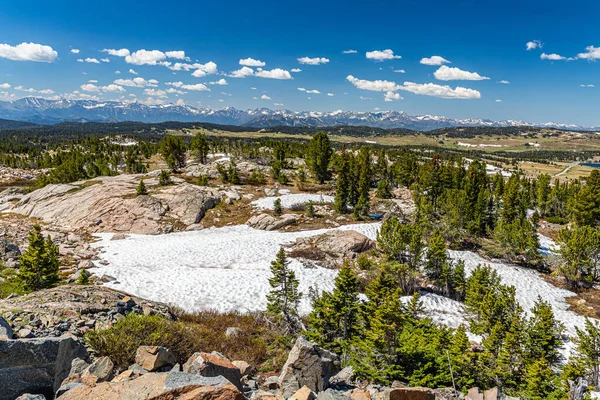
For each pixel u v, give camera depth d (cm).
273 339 2114
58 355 909
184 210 5703
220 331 2167
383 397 1175
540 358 2125
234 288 3256
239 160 10544
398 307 1638
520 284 4247
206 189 6562
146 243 4616
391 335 1661
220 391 757
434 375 1633
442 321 3106
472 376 1867
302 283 3541
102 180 7112
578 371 2114
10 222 5175
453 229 5334
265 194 6938
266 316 2592
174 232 5197
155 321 1502
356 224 5634
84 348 1139
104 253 4147
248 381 1283
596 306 3769
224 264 3962
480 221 5653
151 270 3625
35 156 16338
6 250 3478
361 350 1803
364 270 3962
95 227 5181
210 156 12144
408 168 8762
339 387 1398
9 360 830
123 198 5831
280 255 2416
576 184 9769
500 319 2548
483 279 3266
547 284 4334
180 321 2208
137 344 1263
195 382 791
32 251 2514
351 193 6350
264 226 5441
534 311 2536
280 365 1645
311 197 6956
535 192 9800
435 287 3862
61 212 5619
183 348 1416
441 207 6006
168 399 740
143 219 5347
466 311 3089
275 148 10181
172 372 841
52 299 1822
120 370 1133
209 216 5762
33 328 1449
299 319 2398
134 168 10050
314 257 4219
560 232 4650
